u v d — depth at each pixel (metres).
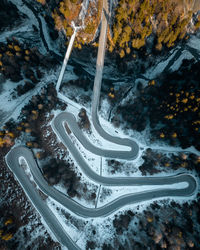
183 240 36.16
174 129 47.94
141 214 41.41
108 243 38.47
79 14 44.34
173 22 43.25
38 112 45.97
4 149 42.69
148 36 47.34
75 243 38.62
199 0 42.75
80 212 41.25
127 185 44.38
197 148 45.91
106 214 41.62
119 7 41.94
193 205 42.16
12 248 35.38
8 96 48.91
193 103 46.31
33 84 50.47
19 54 48.19
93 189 43.25
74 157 45.16
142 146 48.38
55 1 48.25
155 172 45.31
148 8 41.50
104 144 47.41
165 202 42.97
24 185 41.50
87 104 49.62
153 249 35.78
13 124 45.69
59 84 50.28
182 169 45.50
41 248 36.91
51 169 42.12
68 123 47.09
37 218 39.50
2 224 36.34
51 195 41.66
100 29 46.94
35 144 42.69
